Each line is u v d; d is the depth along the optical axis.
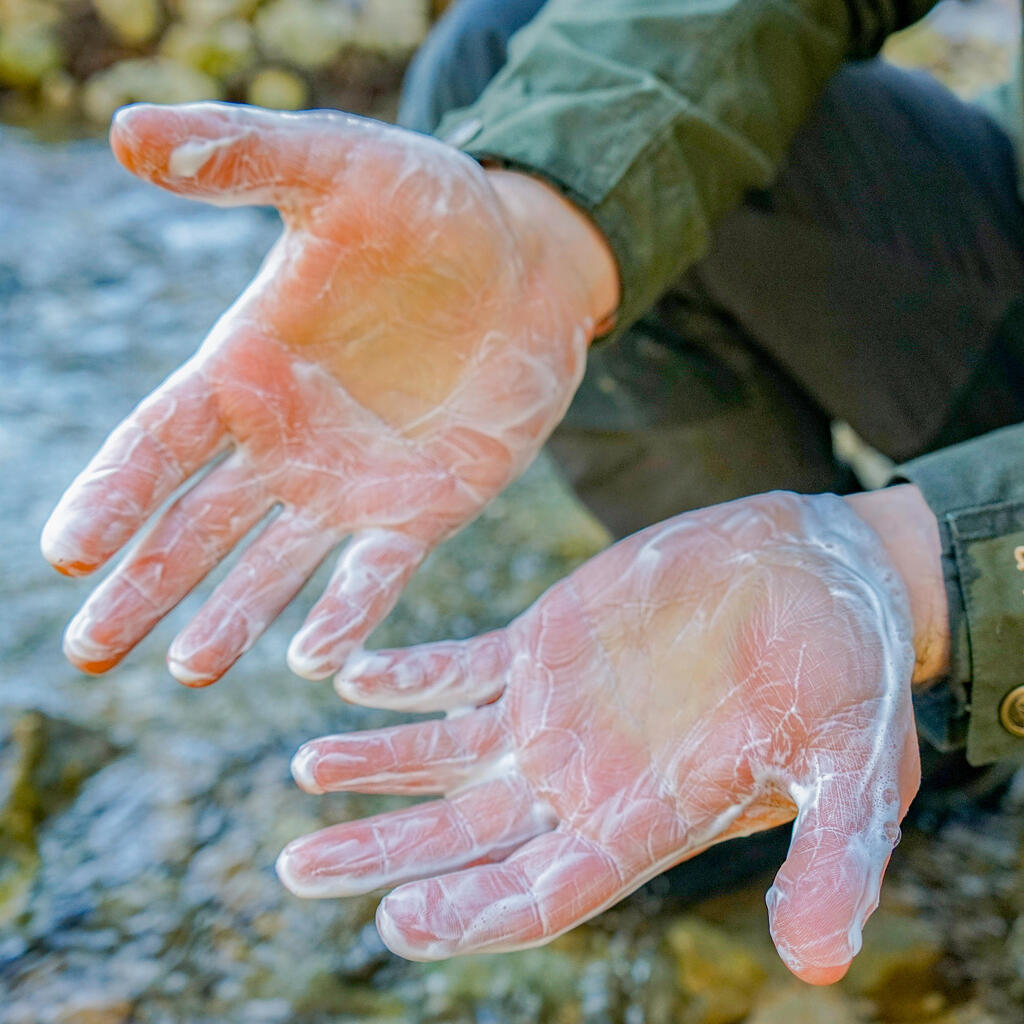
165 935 0.67
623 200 0.62
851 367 0.73
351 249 0.57
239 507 0.58
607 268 0.63
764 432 0.75
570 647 0.56
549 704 0.56
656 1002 0.66
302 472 0.58
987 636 0.55
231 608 0.57
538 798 0.55
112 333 1.27
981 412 0.72
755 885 0.70
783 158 0.68
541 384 0.61
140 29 2.14
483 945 0.52
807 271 0.71
